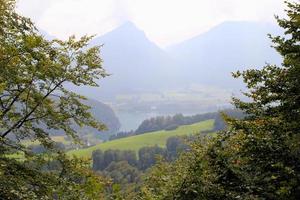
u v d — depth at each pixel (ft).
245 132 42.78
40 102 46.44
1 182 41.63
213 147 46.83
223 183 46.06
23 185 43.21
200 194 45.39
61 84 47.06
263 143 41.09
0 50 42.65
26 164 45.60
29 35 43.19
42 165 46.55
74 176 47.57
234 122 43.47
